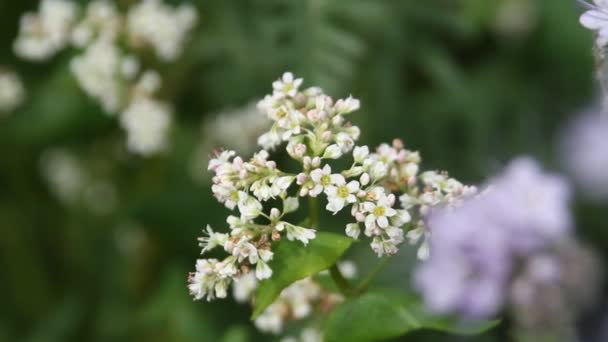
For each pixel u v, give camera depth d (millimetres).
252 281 362
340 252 309
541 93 557
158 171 595
